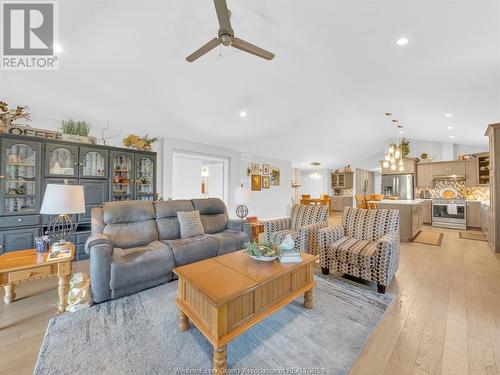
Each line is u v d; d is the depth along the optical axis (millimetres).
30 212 2955
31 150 3035
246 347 1578
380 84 3477
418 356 1496
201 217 3609
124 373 1355
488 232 4465
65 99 3168
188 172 5277
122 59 2629
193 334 1710
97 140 3854
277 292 1799
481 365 1414
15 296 2227
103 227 2723
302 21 2260
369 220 3020
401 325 1827
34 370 1365
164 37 2414
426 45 2270
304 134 6117
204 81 3309
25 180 2953
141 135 4371
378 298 2254
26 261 1945
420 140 7637
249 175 6602
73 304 2000
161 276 2504
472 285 2559
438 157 7367
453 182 6809
